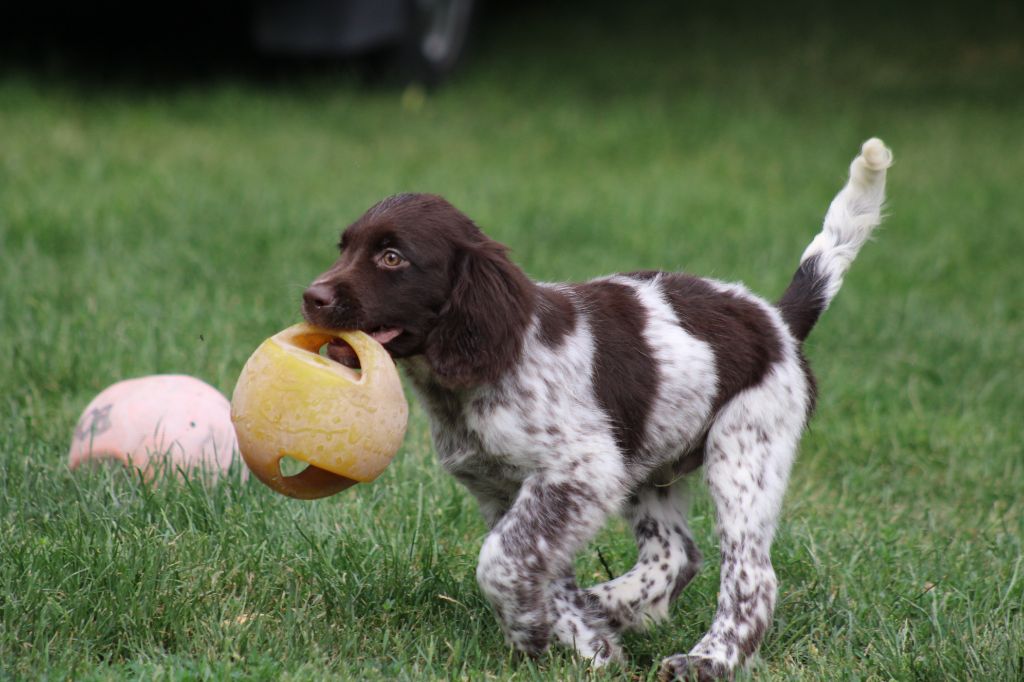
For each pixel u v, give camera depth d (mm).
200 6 25781
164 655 7023
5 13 26672
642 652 7957
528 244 17250
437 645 7586
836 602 8336
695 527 9406
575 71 32469
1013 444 11648
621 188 21719
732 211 20406
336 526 8570
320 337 7207
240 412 6949
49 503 8500
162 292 13844
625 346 7805
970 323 15320
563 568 7422
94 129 22078
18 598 7246
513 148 24453
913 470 11148
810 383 8484
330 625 7594
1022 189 23234
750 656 7613
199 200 17984
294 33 23797
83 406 10828
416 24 27250
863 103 30922
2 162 19312
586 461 7445
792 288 8820
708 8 39531
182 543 8016
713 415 8023
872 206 8875
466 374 7207
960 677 7273
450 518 9211
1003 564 8953
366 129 24438
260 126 23578
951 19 38844
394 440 6977
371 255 7195
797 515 9820
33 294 13359
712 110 29047
